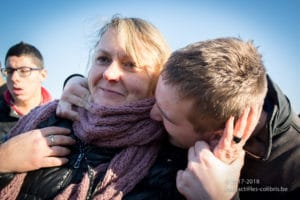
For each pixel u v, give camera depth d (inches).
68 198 53.8
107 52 59.6
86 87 65.4
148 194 55.2
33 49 136.6
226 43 50.8
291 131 58.6
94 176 55.6
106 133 58.0
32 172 57.6
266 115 54.9
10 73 129.6
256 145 56.7
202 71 47.9
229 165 50.2
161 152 60.6
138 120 59.7
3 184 56.7
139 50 59.2
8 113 128.5
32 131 59.6
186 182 50.0
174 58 51.1
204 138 53.9
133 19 62.4
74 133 62.1
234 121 50.0
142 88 60.3
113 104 60.1
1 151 57.1
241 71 48.8
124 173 56.5
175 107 50.2
